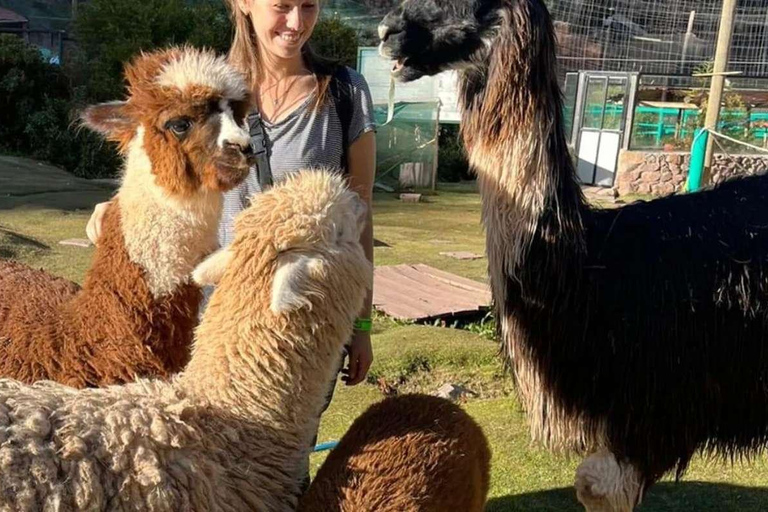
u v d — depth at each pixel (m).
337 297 2.35
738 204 3.25
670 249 3.07
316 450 4.07
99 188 15.76
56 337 3.00
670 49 21.25
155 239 3.02
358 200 2.52
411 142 21.08
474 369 5.92
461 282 8.40
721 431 3.18
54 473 2.02
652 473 3.13
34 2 36.75
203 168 2.97
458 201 18.02
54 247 9.59
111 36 20.88
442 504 2.40
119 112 3.14
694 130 17.89
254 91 3.08
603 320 3.02
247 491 2.29
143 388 2.39
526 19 2.99
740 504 3.95
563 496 3.99
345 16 29.72
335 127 3.04
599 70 20.94
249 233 2.36
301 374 2.36
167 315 3.05
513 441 4.56
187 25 20.97
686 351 3.02
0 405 2.12
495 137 3.07
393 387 5.55
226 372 2.36
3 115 20.59
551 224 3.03
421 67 3.16
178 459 2.19
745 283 3.06
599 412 3.07
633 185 18.16
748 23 20.53
